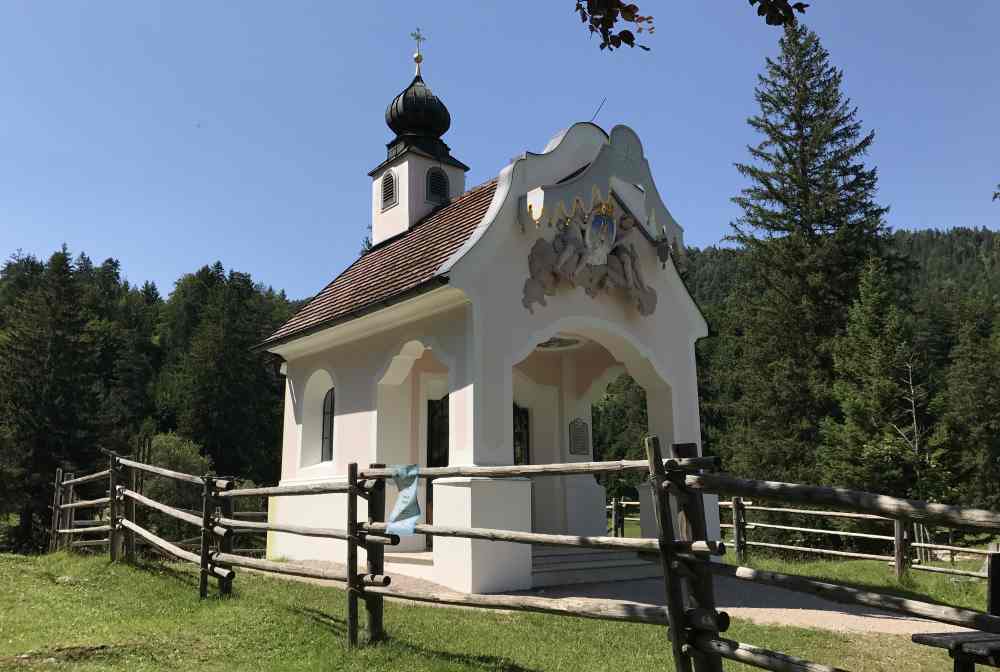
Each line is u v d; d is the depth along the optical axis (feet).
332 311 48.49
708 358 156.35
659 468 15.31
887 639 25.82
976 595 36.01
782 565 47.37
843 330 100.07
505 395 36.40
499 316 36.99
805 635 25.98
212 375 197.77
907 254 109.81
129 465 38.29
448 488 35.09
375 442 43.24
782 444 99.14
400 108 60.34
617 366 51.34
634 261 43.57
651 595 34.47
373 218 61.87
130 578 33.50
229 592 30.17
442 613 28.12
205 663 21.38
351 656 21.77
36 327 154.81
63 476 48.88
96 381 188.75
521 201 38.60
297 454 51.01
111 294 343.46
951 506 10.89
